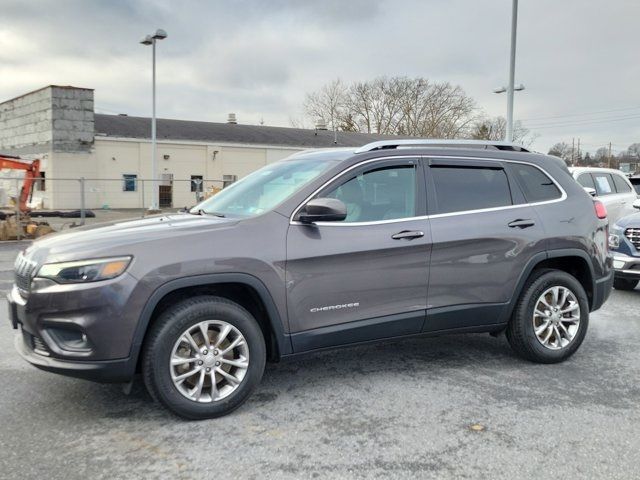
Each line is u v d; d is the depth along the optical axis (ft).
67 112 106.93
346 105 212.02
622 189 41.34
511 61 62.85
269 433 11.71
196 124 141.90
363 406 13.12
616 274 26.18
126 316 11.32
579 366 16.03
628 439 11.51
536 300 15.70
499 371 15.56
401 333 14.21
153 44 83.61
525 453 10.91
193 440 11.38
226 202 15.23
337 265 13.21
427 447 11.14
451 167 15.25
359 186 13.96
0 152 126.52
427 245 14.17
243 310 12.57
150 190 117.39
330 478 10.00
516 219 15.48
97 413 12.66
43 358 11.66
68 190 106.83
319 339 13.21
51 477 9.96
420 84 204.95
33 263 11.80
